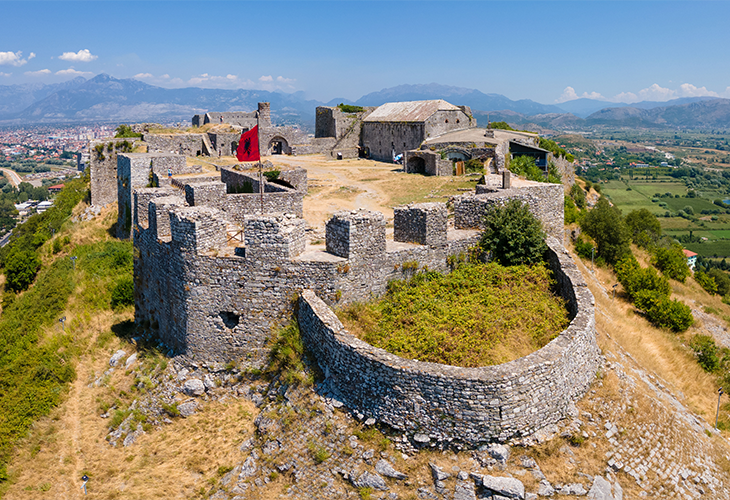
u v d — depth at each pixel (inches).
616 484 556.4
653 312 1320.1
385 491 545.6
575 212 1841.8
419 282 793.6
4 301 1779.0
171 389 784.3
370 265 741.3
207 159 2650.1
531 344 665.0
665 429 663.1
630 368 808.9
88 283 1437.0
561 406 594.2
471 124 2942.9
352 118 3351.4
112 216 2015.3
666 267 2048.5
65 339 1091.3
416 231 816.3
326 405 625.9
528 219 872.9
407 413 566.3
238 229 947.3
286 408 659.4
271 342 737.0
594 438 590.2
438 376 549.3
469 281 801.6
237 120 3604.8
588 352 663.1
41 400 849.5
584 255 1609.3
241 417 716.7
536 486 529.3
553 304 756.0
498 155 2128.4
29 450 766.5
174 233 772.6
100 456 743.1
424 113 2856.8
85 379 922.1
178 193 1039.6
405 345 637.3
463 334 660.1
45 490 695.1
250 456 647.1
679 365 1043.3
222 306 753.0
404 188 1951.3
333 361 635.5
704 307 1802.4
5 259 2076.8
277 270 719.1
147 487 663.8
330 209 1626.5
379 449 571.2
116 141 2287.2
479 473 533.0
